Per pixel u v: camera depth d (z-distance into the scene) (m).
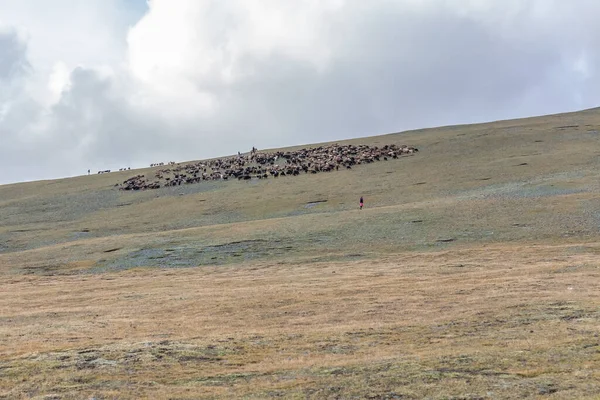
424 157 129.25
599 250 51.75
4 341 31.00
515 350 22.52
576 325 25.98
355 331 29.22
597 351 21.53
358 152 139.75
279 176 126.38
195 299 43.62
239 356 25.34
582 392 17.39
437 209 76.12
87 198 131.25
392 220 72.69
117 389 20.62
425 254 57.16
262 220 82.94
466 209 74.31
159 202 116.81
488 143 135.50
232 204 105.19
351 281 47.06
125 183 142.75
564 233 59.75
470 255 54.69
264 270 56.34
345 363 22.69
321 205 95.94
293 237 69.44
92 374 22.55
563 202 72.19
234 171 132.75
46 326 35.66
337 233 69.31
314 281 48.31
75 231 98.06
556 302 31.55
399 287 42.94
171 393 19.95
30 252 76.44
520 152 121.31
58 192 143.62
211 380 21.53
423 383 19.06
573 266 44.88
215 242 70.56
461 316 31.06
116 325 35.19
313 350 25.91
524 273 44.22
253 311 38.00
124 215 108.62
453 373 19.95
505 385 18.38
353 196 99.81
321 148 149.88
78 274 62.62
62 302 47.09
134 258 67.19
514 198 78.44
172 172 148.75
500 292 37.31
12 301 48.72
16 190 153.50
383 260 56.41
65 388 20.88
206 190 122.25
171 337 30.19
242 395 19.25
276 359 24.55
